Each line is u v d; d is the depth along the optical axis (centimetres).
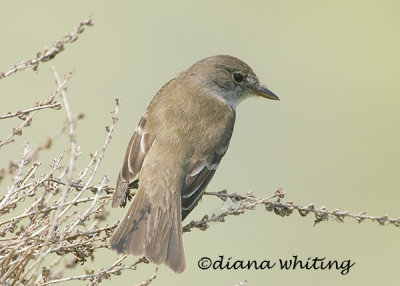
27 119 890
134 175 1072
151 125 1128
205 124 1140
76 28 873
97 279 856
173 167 1079
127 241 959
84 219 873
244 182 1747
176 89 1211
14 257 849
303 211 988
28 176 897
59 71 1802
